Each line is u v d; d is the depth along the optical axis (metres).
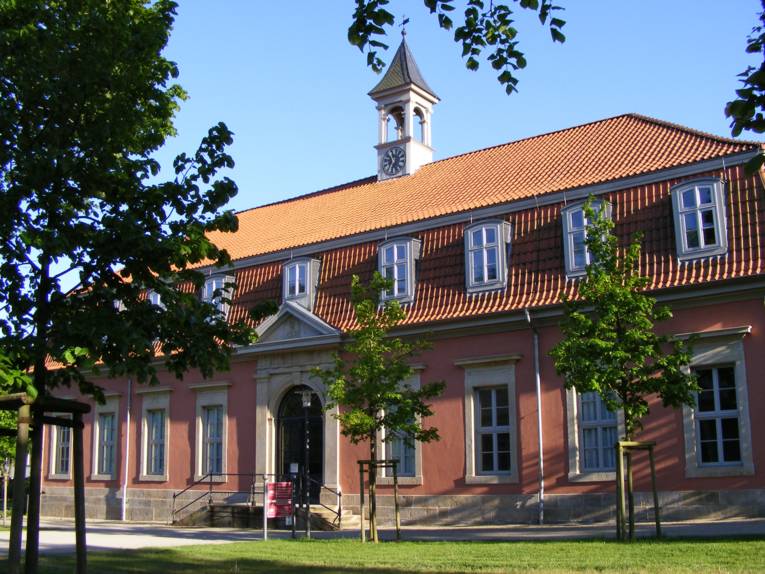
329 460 26.78
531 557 13.41
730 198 20.64
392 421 18.86
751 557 12.22
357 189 33.81
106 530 24.98
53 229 9.99
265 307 11.24
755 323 19.80
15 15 11.05
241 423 29.61
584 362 15.73
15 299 10.23
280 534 22.80
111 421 34.06
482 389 24.20
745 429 19.62
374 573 11.97
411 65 33.91
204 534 22.84
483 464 23.89
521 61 9.92
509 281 23.72
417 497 24.72
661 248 21.31
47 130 10.76
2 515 33.56
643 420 21.06
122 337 9.66
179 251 10.13
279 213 35.41
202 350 10.51
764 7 6.53
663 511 20.38
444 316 24.44
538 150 28.66
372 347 19.23
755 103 6.50
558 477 22.20
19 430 9.52
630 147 25.06
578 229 22.80
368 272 27.03
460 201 26.78
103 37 11.06
